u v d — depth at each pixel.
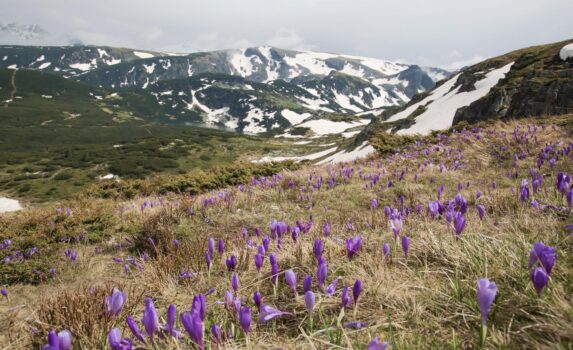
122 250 7.95
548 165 9.41
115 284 4.54
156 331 2.25
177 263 4.89
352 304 2.99
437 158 13.52
